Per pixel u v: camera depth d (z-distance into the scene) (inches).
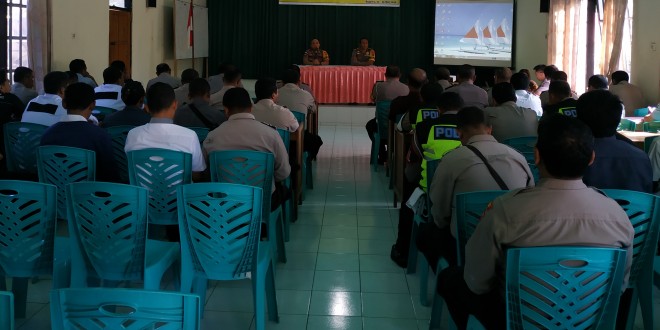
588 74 408.2
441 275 99.3
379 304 138.8
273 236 154.1
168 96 137.9
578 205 76.8
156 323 60.8
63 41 309.4
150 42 435.5
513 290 74.9
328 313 133.6
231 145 146.6
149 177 132.8
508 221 77.4
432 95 193.9
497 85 190.9
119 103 246.8
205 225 109.3
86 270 110.1
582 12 418.3
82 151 137.7
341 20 546.3
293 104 257.1
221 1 546.3
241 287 146.3
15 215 104.3
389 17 545.0
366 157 319.3
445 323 128.1
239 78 230.7
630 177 111.3
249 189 108.0
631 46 327.0
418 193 144.1
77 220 106.8
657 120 240.4
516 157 115.2
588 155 76.0
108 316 60.5
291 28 547.5
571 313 76.1
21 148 174.9
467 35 513.3
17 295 125.3
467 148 116.3
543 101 272.8
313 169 286.8
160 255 115.0
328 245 179.0
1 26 273.0
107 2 360.2
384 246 178.9
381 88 304.3
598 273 75.2
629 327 106.9
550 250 73.6
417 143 158.2
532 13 487.5
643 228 101.9
